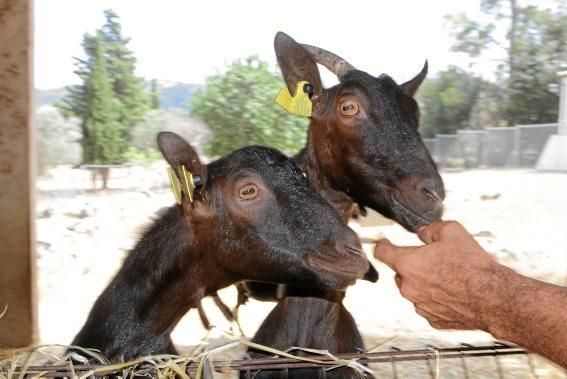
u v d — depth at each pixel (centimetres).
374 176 107
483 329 67
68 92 756
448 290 67
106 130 741
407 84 123
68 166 786
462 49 1120
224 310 120
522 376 161
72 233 382
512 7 1077
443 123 1119
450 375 162
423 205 103
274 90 688
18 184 179
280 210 97
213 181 99
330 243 95
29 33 172
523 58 1062
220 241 99
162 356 79
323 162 115
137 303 98
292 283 100
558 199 556
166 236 99
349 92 109
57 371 76
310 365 76
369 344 190
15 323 185
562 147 801
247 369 76
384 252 72
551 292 62
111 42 786
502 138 889
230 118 689
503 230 417
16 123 175
